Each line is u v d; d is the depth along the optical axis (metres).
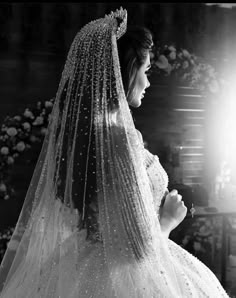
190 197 3.48
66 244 1.57
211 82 4.03
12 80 3.64
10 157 3.55
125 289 1.47
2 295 1.67
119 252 1.47
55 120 1.62
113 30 1.54
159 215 1.70
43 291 1.54
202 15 4.05
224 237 3.54
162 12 3.93
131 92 1.62
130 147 1.46
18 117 3.58
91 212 1.50
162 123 4.02
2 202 3.61
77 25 3.73
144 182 1.46
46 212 1.59
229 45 4.18
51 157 1.59
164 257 1.56
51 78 3.72
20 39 3.64
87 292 1.49
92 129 1.49
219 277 3.58
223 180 3.88
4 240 3.56
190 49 4.06
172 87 3.99
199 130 4.16
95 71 1.52
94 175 1.47
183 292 1.59
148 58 1.64
